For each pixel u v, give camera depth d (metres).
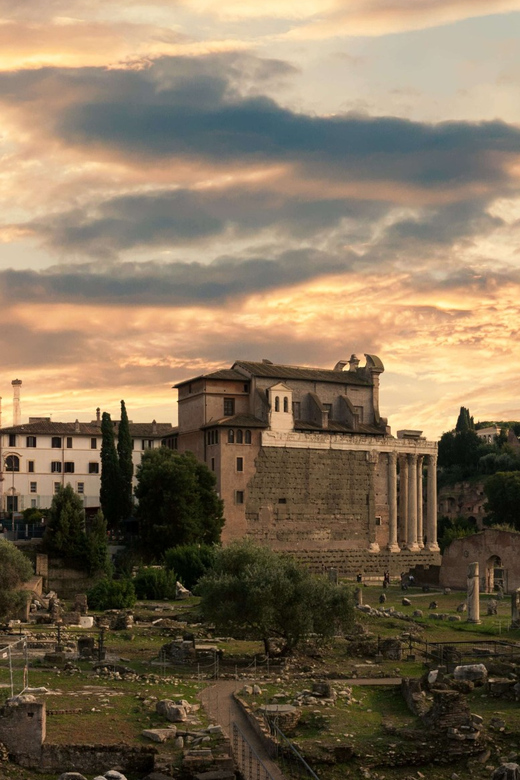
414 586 138.12
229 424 153.62
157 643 80.56
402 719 51.62
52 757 44.78
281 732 47.50
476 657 70.44
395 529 166.75
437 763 46.94
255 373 161.62
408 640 80.19
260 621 71.31
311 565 156.88
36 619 91.69
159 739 46.59
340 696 56.38
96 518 132.38
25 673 57.16
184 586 122.38
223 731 48.97
